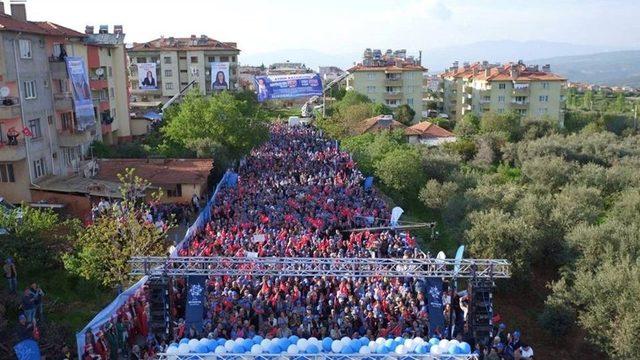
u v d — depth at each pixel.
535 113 106.31
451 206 41.16
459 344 17.69
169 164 46.94
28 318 21.48
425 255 29.64
